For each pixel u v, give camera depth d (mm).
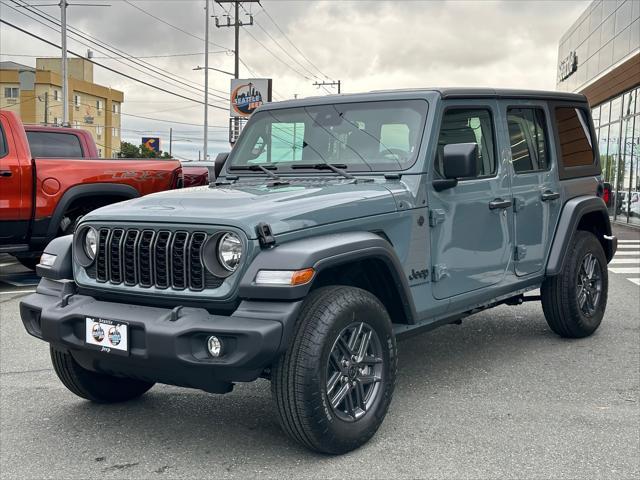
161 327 3432
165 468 3670
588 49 27938
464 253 4746
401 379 5129
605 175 25359
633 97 21672
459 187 4711
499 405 4566
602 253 6289
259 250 3473
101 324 3660
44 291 4121
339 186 4273
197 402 4695
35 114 82438
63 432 4188
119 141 99312
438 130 4574
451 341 6223
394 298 4168
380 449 3863
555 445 3908
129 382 4648
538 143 5719
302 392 3465
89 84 90688
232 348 3396
